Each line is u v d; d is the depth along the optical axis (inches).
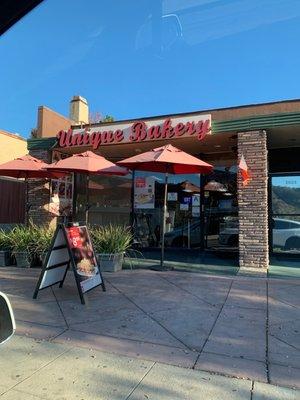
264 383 150.0
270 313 237.5
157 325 214.4
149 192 536.7
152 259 447.2
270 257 463.2
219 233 504.1
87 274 271.1
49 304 254.5
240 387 146.7
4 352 177.2
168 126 425.4
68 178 551.2
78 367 162.6
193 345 186.5
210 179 514.6
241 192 398.9
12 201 695.1
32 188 510.6
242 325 215.3
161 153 352.5
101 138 459.2
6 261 400.5
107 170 375.9
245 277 344.8
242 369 161.6
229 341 191.8
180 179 526.6
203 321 221.6
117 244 372.2
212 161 516.4
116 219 546.6
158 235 527.5
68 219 544.7
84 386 146.6
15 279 332.8
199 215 515.2
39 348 182.1
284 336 199.2
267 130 400.8
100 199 556.4
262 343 189.6
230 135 418.6
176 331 205.5
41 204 506.3
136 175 544.1
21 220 701.3
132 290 293.1
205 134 409.7
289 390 144.9
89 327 211.0
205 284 314.5
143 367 162.9
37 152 502.0
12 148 689.6
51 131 507.5
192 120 417.7
